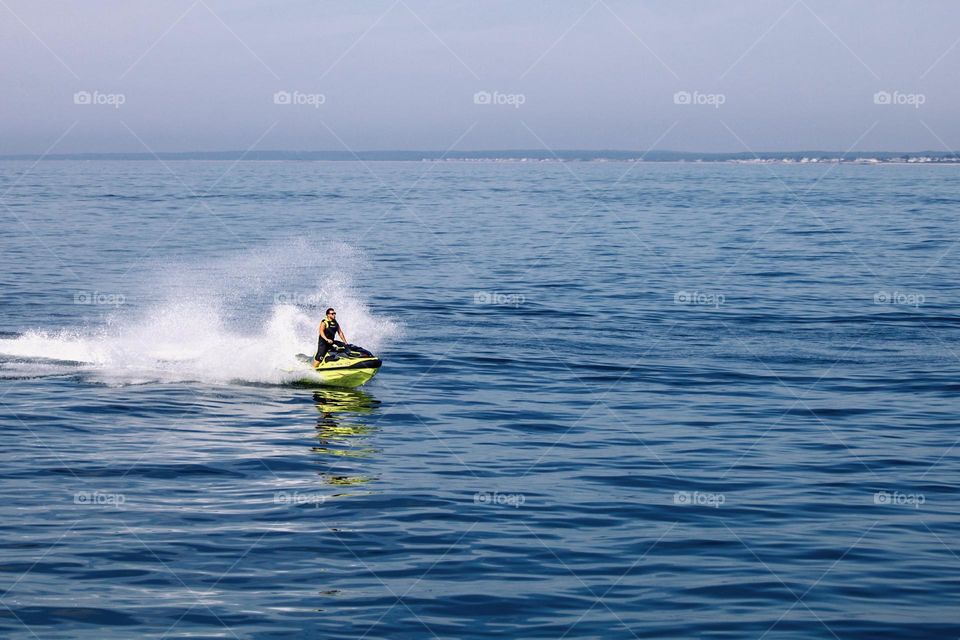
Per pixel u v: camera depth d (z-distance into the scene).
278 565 11.95
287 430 18.44
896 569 11.95
